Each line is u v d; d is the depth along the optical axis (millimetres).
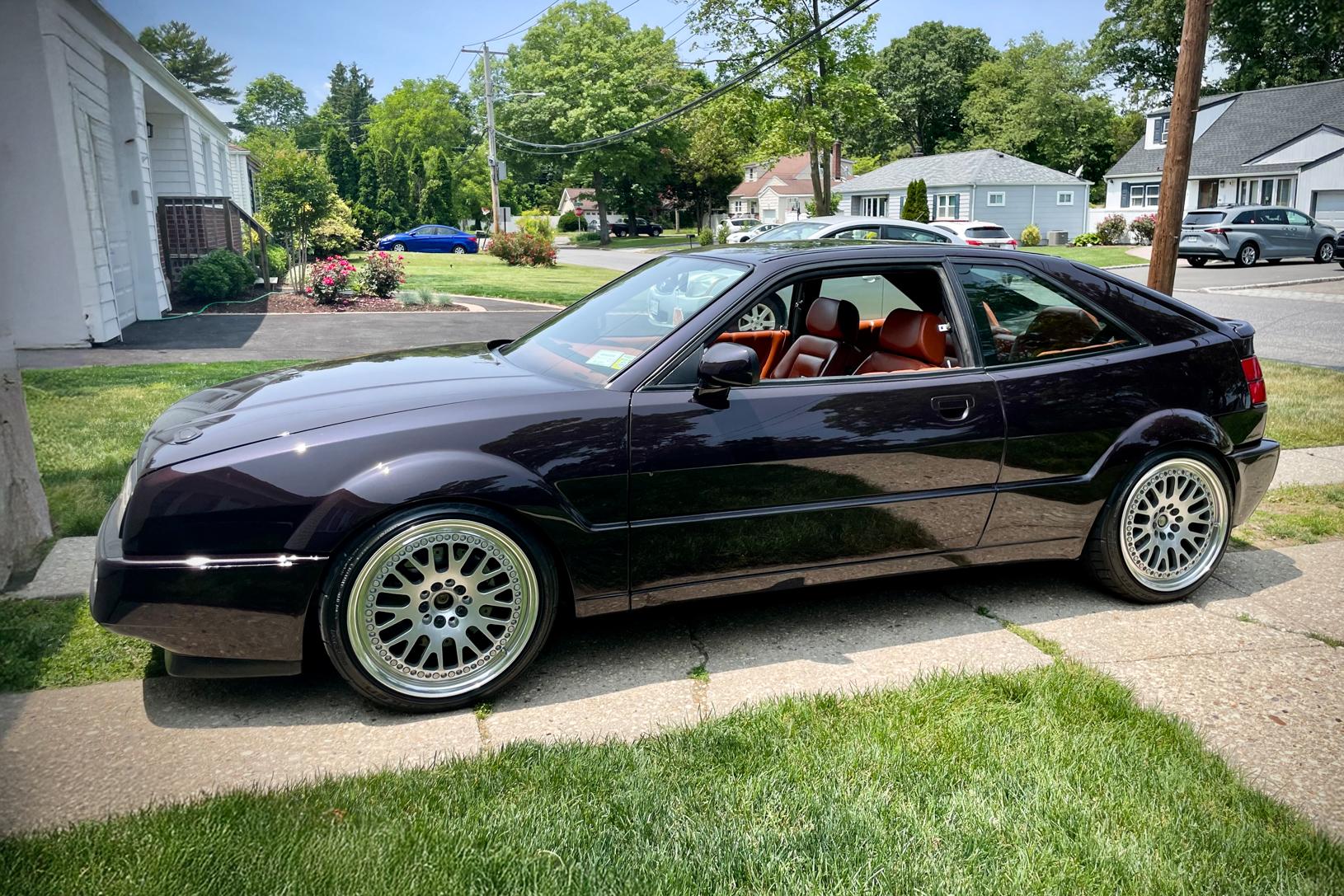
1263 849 2318
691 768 2645
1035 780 2600
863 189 53312
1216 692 3205
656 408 3199
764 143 28219
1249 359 4094
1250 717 3041
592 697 3164
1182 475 3941
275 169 22797
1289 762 2781
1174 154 7305
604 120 59656
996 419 3604
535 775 2602
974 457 3592
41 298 10719
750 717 2930
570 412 3121
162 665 3354
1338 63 51438
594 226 89688
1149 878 2205
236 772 2688
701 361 3283
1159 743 2812
